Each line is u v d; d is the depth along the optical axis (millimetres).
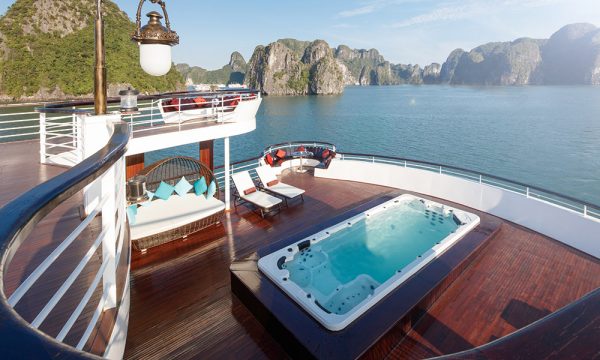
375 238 6641
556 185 24188
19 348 436
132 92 3775
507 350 524
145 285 4949
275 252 5340
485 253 5984
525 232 6891
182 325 4152
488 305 4582
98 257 3326
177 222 6082
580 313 583
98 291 2816
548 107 72562
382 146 36000
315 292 4922
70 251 3430
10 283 2965
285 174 11258
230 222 7227
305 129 49062
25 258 3312
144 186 4207
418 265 4965
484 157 30766
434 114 64438
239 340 3936
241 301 4613
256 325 4176
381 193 9242
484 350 542
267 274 4703
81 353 448
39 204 918
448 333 4094
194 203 6930
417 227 7102
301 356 3582
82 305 1541
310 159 12289
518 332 574
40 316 1117
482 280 5168
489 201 7832
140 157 7086
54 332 2357
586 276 5289
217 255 5828
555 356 493
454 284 5055
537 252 6059
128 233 3703
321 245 5996
